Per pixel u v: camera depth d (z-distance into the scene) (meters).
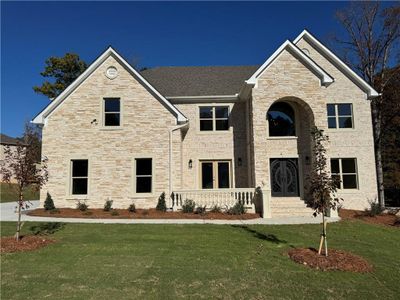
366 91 21.17
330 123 21.00
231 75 24.44
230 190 18.27
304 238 12.32
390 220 17.59
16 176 11.10
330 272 8.67
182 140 21.22
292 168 20.11
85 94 19.53
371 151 20.72
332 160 20.75
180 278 7.92
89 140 19.20
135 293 7.05
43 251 10.02
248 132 20.48
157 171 18.98
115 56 19.64
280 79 18.64
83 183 19.08
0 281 7.63
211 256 9.67
